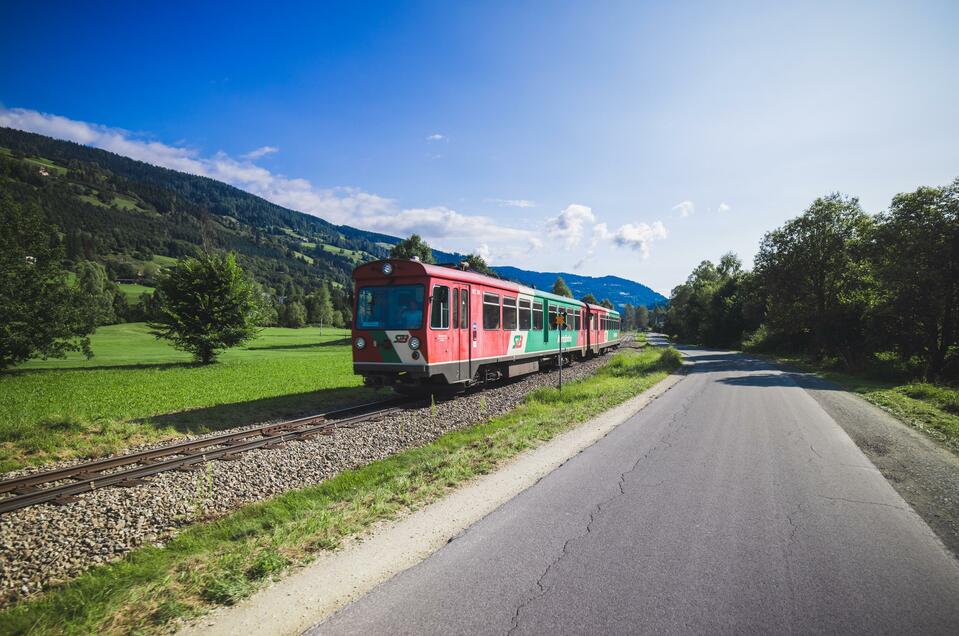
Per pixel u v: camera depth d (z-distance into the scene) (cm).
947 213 2245
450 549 463
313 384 1975
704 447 852
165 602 372
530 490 632
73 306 2669
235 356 3975
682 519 529
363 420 1143
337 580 407
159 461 841
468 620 346
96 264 14650
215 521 594
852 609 355
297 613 359
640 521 524
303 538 489
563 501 589
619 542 473
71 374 2430
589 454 809
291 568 429
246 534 541
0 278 2423
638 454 806
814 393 1609
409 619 348
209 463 802
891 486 639
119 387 1867
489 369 1669
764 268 3734
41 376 2314
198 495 672
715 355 4234
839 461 760
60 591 435
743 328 6044
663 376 2134
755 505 571
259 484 730
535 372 2211
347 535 500
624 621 342
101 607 371
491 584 397
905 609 355
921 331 2347
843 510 554
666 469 719
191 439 1018
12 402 1477
